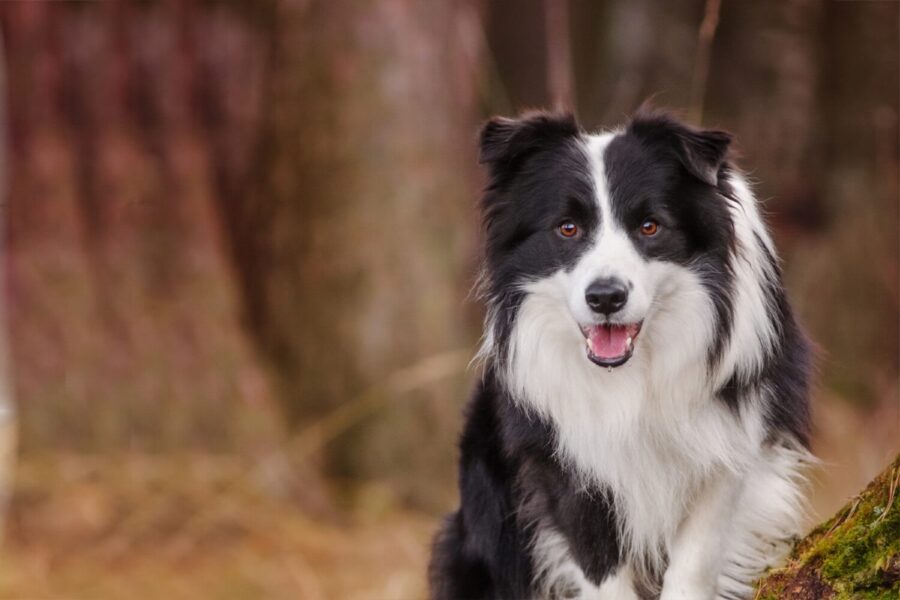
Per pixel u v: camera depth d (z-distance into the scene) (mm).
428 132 12578
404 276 12523
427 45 12594
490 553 7184
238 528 11078
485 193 6641
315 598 10242
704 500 6438
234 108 12625
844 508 5387
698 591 6371
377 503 11883
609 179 6250
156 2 11758
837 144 15742
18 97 11383
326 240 12594
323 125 12531
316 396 12602
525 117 6555
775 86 15562
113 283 11422
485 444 7094
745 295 6266
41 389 11273
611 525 6570
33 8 11297
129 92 11641
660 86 15969
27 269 11344
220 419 11609
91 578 10367
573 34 17531
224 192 12773
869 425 13195
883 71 15547
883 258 15469
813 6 15617
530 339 6449
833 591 4988
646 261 6176
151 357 11438
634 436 6387
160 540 10859
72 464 11141
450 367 12234
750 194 6609
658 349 6320
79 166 11453
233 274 12430
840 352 15156
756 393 6340
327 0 12422
